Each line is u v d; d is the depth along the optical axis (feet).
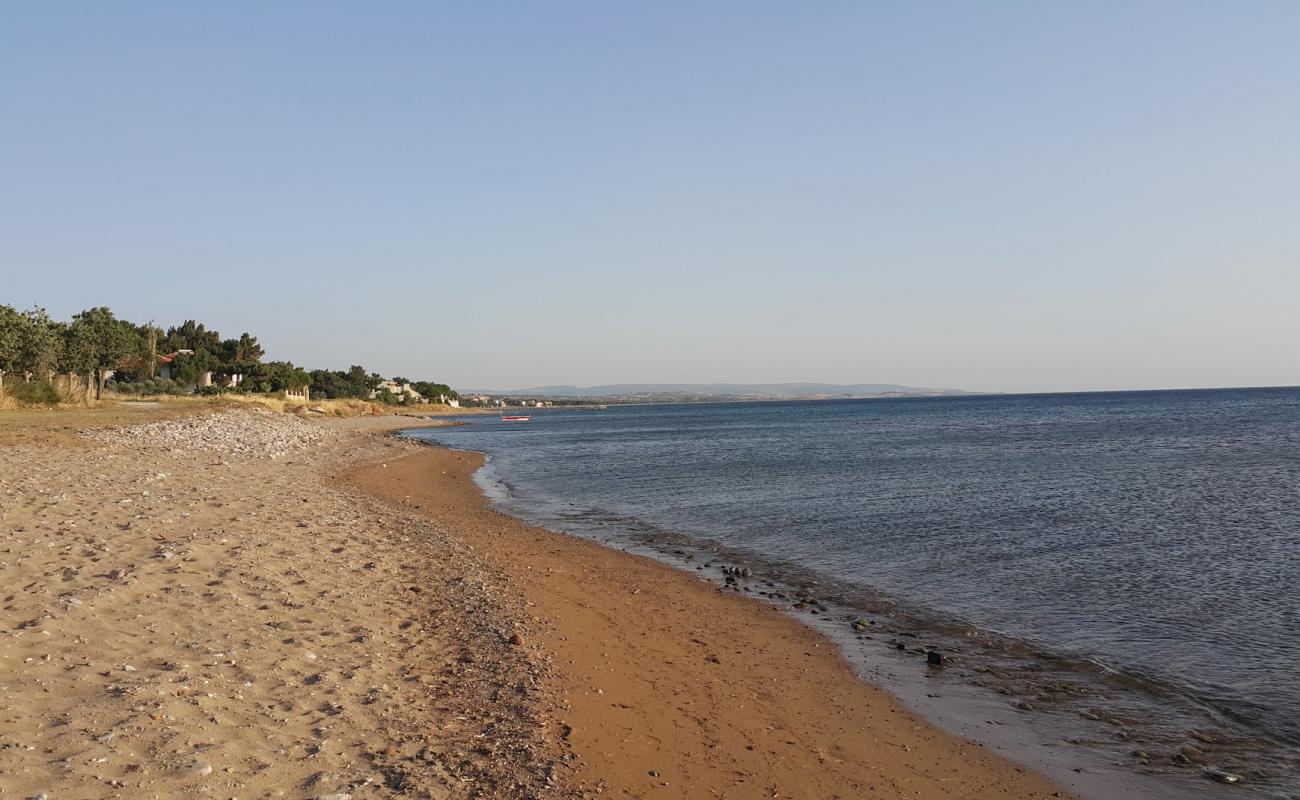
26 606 29.30
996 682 34.01
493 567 51.21
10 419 128.98
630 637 38.22
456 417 525.75
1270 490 94.32
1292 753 27.04
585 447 207.92
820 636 40.55
